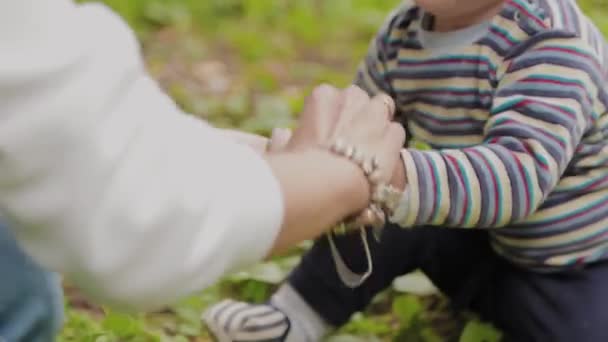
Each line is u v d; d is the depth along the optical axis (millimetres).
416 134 1538
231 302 1594
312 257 1579
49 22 719
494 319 1634
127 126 725
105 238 716
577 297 1481
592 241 1453
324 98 979
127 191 714
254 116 2623
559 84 1302
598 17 3363
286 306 1588
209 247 752
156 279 741
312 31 3301
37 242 740
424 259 1605
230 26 3355
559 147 1271
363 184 932
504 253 1530
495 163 1234
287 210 832
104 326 1607
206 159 769
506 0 1363
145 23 3332
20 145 691
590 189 1427
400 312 1738
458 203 1205
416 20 1486
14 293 939
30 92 696
